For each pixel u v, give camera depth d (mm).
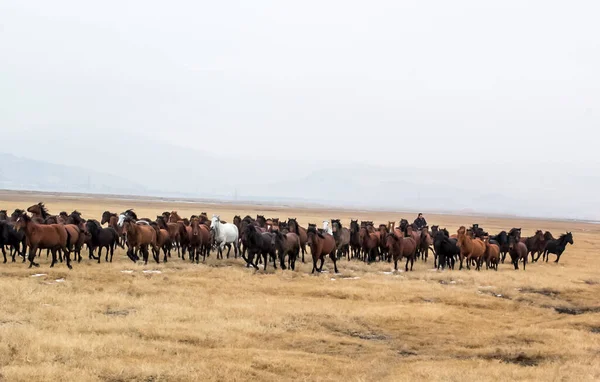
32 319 16391
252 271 29312
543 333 18688
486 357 16172
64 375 11938
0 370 12031
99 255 29172
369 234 36156
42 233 25625
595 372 14492
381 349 16375
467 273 32438
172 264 30234
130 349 14031
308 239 29766
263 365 13641
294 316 19109
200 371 12758
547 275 34438
